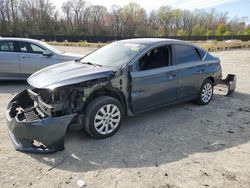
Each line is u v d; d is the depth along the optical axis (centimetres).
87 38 5200
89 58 534
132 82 461
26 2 6894
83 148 410
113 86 442
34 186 318
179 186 322
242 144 438
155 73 492
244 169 363
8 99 669
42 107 410
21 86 820
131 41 544
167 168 360
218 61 652
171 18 9419
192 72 569
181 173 349
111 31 7788
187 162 376
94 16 7700
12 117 421
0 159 373
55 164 365
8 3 6525
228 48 2986
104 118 437
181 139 450
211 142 442
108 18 7912
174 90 537
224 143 439
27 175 339
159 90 506
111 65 473
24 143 394
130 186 321
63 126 388
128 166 363
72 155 390
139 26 8344
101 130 437
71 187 317
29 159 376
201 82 603
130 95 466
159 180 333
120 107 455
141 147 418
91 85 420
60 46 3556
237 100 691
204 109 607
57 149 389
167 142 437
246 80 966
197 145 430
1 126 486
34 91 450
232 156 397
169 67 522
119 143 429
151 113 569
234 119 552
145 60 487
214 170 358
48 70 472
